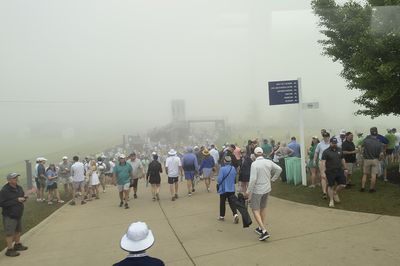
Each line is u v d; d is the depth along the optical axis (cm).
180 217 1093
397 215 878
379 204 961
